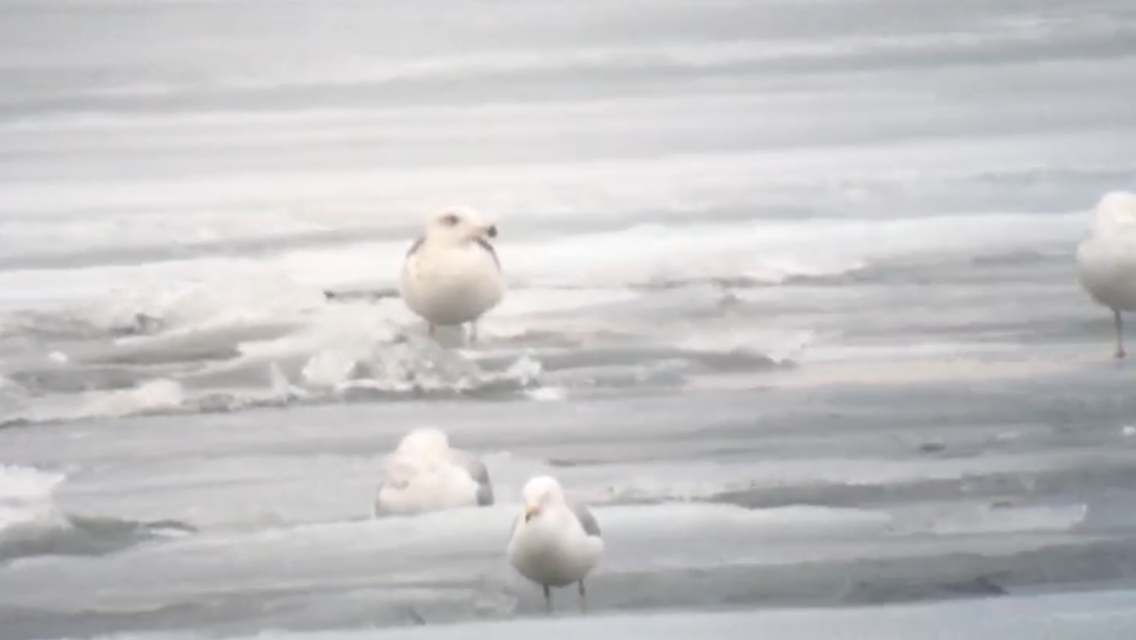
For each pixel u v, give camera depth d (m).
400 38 52.62
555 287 51.72
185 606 50.66
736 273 51.75
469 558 50.72
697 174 52.12
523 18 52.69
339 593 50.66
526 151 52.25
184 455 51.12
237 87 52.50
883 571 50.69
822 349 51.44
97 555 50.81
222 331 51.53
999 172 52.06
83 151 52.28
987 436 51.09
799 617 50.53
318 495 50.94
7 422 51.25
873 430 51.12
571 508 50.66
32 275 51.78
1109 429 51.09
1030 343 51.44
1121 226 51.34
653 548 50.75
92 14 52.69
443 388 51.34
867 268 51.75
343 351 51.44
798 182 52.09
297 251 51.84
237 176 52.16
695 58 52.56
